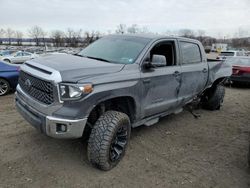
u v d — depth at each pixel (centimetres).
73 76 342
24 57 2625
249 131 583
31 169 375
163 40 490
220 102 729
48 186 339
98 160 364
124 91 387
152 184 358
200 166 413
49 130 343
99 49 483
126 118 387
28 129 511
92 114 392
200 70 588
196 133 553
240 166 421
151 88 443
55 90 334
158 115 502
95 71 367
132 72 407
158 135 526
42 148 436
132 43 468
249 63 1209
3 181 344
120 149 397
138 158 424
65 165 389
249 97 977
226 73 714
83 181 354
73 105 335
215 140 522
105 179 362
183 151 462
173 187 354
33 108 364
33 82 369
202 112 716
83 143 459
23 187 335
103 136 359
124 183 356
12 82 828
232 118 675
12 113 612
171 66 499
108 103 401
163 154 445
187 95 563
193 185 361
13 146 438
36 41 9819
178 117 656
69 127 334
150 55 462
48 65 368
